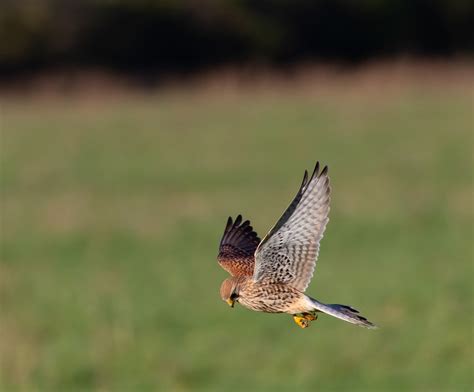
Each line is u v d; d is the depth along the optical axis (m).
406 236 33.78
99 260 31.92
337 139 61.12
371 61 99.81
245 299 10.45
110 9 102.75
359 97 81.19
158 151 58.81
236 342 22.41
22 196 45.16
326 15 103.69
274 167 51.88
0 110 83.75
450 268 28.61
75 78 99.50
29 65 103.38
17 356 22.12
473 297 25.27
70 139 65.19
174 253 32.59
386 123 66.75
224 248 11.91
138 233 36.09
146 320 24.20
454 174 47.22
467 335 22.06
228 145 60.38
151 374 21.14
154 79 100.12
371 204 39.69
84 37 104.62
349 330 22.73
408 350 21.50
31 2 104.44
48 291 27.84
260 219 37.84
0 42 102.25
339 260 30.38
